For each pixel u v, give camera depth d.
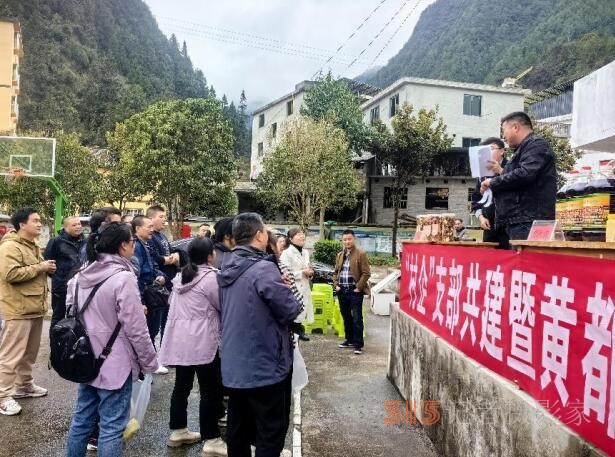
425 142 23.20
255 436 3.34
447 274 4.07
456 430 3.53
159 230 5.99
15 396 4.89
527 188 3.66
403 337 5.26
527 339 2.65
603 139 4.85
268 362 3.05
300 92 34.62
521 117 3.80
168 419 4.53
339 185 23.17
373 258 22.56
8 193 20.17
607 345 1.97
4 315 4.55
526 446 2.53
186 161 22.72
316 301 8.84
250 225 3.28
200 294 3.81
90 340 3.08
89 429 3.23
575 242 2.22
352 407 4.94
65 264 5.02
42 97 55.97
